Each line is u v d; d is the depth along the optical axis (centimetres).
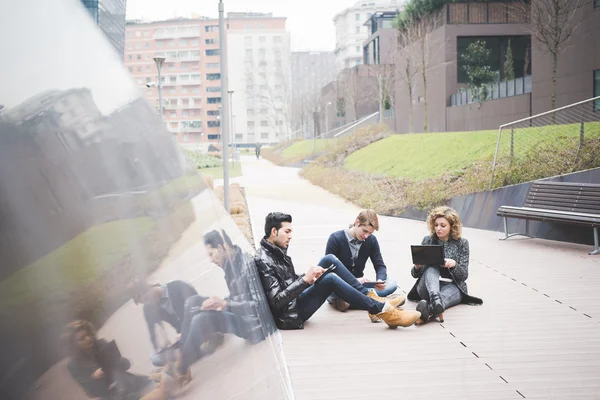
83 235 195
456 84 3219
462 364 452
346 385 412
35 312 183
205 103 10762
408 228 1250
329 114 6269
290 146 5684
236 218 1117
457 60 3306
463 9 3225
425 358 467
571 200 956
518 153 1320
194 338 246
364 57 6116
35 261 183
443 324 559
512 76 3002
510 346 492
